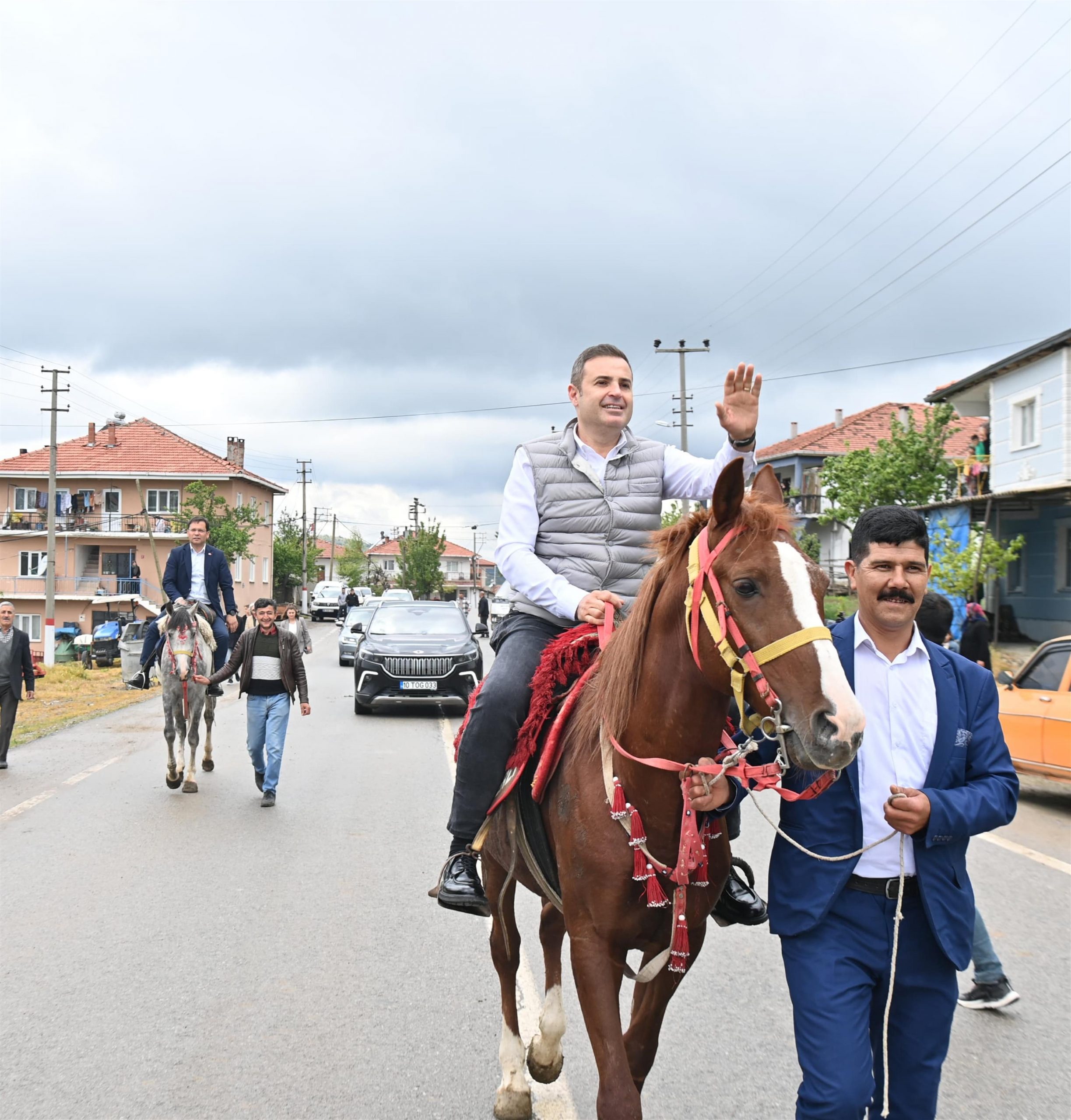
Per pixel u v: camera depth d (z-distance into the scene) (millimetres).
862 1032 2449
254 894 6070
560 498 3430
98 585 54656
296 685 8953
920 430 37375
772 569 2266
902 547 2631
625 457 3484
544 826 3068
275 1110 3475
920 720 2654
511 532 3424
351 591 53531
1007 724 9172
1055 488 17031
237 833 7672
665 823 2660
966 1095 3619
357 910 5762
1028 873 6609
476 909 3561
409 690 14742
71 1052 3918
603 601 3094
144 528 55188
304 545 73562
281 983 4652
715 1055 3951
